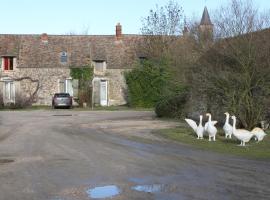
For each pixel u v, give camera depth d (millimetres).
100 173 12586
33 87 54938
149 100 51844
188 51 25641
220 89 22781
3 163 14359
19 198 9703
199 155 15906
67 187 10789
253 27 22047
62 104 50594
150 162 14438
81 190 10445
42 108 51375
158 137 21812
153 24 54875
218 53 22562
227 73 22281
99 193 10141
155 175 12242
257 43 21516
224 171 12727
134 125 28781
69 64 55406
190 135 22109
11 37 57438
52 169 13250
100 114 40969
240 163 14117
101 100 55906
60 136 22609
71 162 14539
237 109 22359
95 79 55656
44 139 21266
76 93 55125
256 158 15148
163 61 44125
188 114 32656
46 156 15852
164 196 9805
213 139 20250
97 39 58500
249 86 22000
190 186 10789
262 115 23000
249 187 10641
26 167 13609
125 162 14477
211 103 26641
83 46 57438
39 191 10375
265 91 22031
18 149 17719
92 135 23047
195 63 24188
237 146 18047
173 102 34938
